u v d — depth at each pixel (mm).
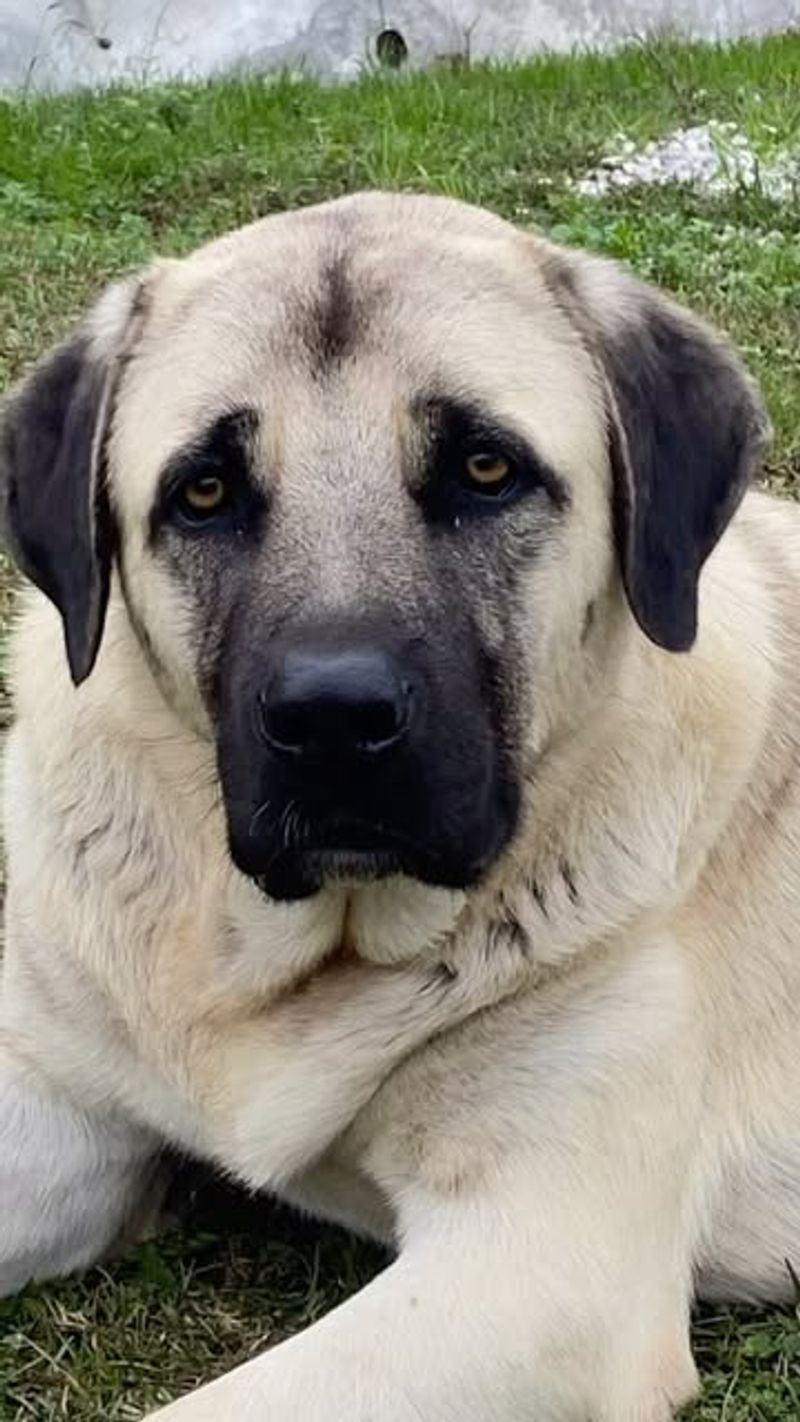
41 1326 1435
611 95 4258
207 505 1353
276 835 1298
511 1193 1354
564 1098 1366
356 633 1279
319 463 1330
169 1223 1514
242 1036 1400
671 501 1396
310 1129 1389
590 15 5152
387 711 1263
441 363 1342
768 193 3467
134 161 3637
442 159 3682
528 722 1360
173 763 1399
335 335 1347
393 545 1319
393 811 1290
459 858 1312
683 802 1410
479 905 1373
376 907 1369
